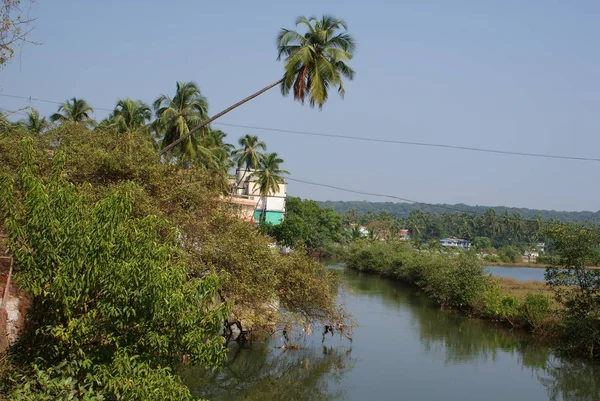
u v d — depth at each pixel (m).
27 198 7.72
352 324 24.80
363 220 150.75
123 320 7.90
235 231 18.12
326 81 22.17
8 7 9.80
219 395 17.05
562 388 19.17
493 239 127.94
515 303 30.98
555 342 26.33
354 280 56.16
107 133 19.38
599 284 23.56
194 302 8.58
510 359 23.23
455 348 25.05
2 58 9.84
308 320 22.50
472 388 18.94
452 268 37.25
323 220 83.00
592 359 23.28
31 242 7.61
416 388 18.70
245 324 22.23
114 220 7.91
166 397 7.85
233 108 21.70
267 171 58.78
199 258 16.83
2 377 7.67
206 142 44.66
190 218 16.64
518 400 17.78
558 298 24.94
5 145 16.02
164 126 34.56
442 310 35.97
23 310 9.75
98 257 7.70
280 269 20.59
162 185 17.03
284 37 22.05
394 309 36.19
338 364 21.23
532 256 105.44
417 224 138.75
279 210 73.56
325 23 22.62
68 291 7.62
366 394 17.83
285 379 18.98
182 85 34.22
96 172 16.34
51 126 21.05
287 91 22.19
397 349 24.30
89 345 8.12
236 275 17.61
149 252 7.96
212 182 19.58
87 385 7.78
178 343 8.41
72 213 7.82
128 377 7.65
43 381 7.39
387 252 60.41
